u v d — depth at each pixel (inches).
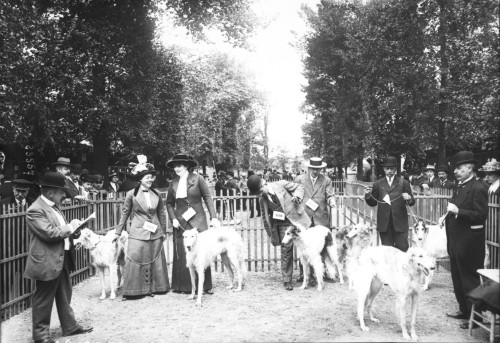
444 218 230.7
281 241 308.7
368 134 844.0
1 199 302.0
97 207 374.6
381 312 245.3
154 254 295.0
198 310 255.6
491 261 281.0
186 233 269.1
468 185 217.9
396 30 704.4
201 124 1200.2
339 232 336.8
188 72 1018.7
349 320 230.7
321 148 1391.5
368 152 866.8
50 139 586.6
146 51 705.0
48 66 571.5
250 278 341.1
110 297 286.7
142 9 700.7
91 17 651.5
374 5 749.3
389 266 205.9
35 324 201.9
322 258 318.3
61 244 204.8
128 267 285.6
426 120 697.0
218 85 1366.9
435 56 664.4
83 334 218.1
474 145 709.9
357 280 218.5
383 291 294.0
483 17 436.5
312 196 319.0
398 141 796.6
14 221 256.4
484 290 185.8
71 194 356.2
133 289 283.9
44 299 202.4
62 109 595.5
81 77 599.8
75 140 711.1
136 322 236.1
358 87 910.4
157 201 297.9
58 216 210.1
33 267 197.6
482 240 214.5
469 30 593.9
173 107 864.3
